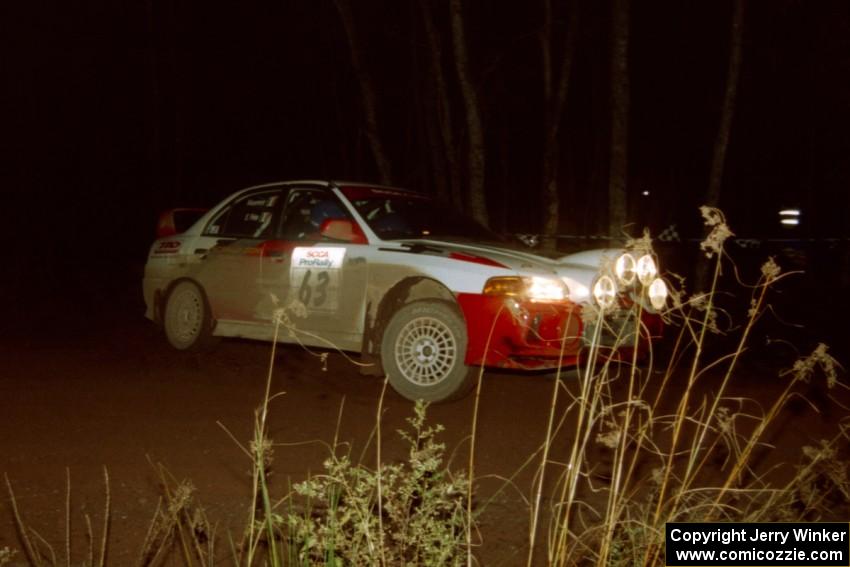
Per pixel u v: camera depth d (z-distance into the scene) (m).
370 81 15.61
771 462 6.43
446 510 4.17
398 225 8.71
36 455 6.19
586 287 7.57
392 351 7.98
